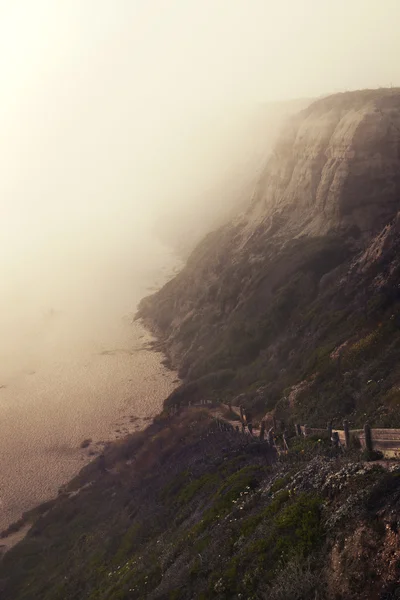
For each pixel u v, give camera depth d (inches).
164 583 688.4
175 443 1432.1
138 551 930.7
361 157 1996.8
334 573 492.4
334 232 2004.2
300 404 1123.3
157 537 925.2
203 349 2145.7
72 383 2285.9
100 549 1056.8
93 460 1672.0
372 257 1491.1
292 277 1910.7
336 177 2036.2
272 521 620.1
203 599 592.7
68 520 1337.4
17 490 1568.7
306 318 1604.3
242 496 775.7
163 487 1142.3
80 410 2033.7
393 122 2038.6
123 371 2329.0
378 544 479.5
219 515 767.7
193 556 700.0
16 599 1057.5
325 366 1179.9
